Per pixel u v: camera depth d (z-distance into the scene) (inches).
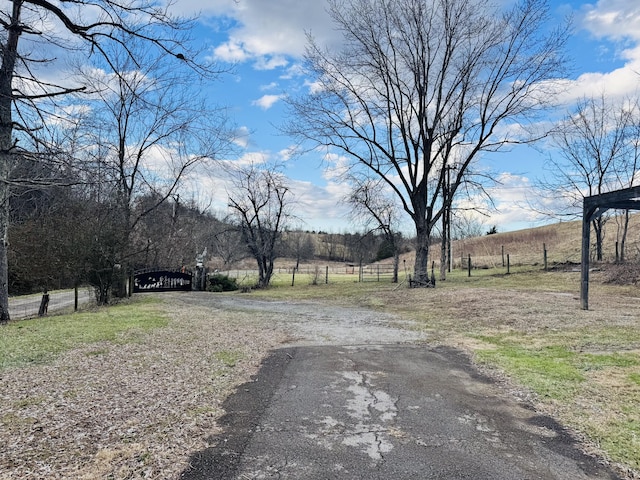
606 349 293.9
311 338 360.5
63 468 129.3
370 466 138.0
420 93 845.2
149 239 828.0
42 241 778.8
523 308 481.4
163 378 228.1
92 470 128.9
